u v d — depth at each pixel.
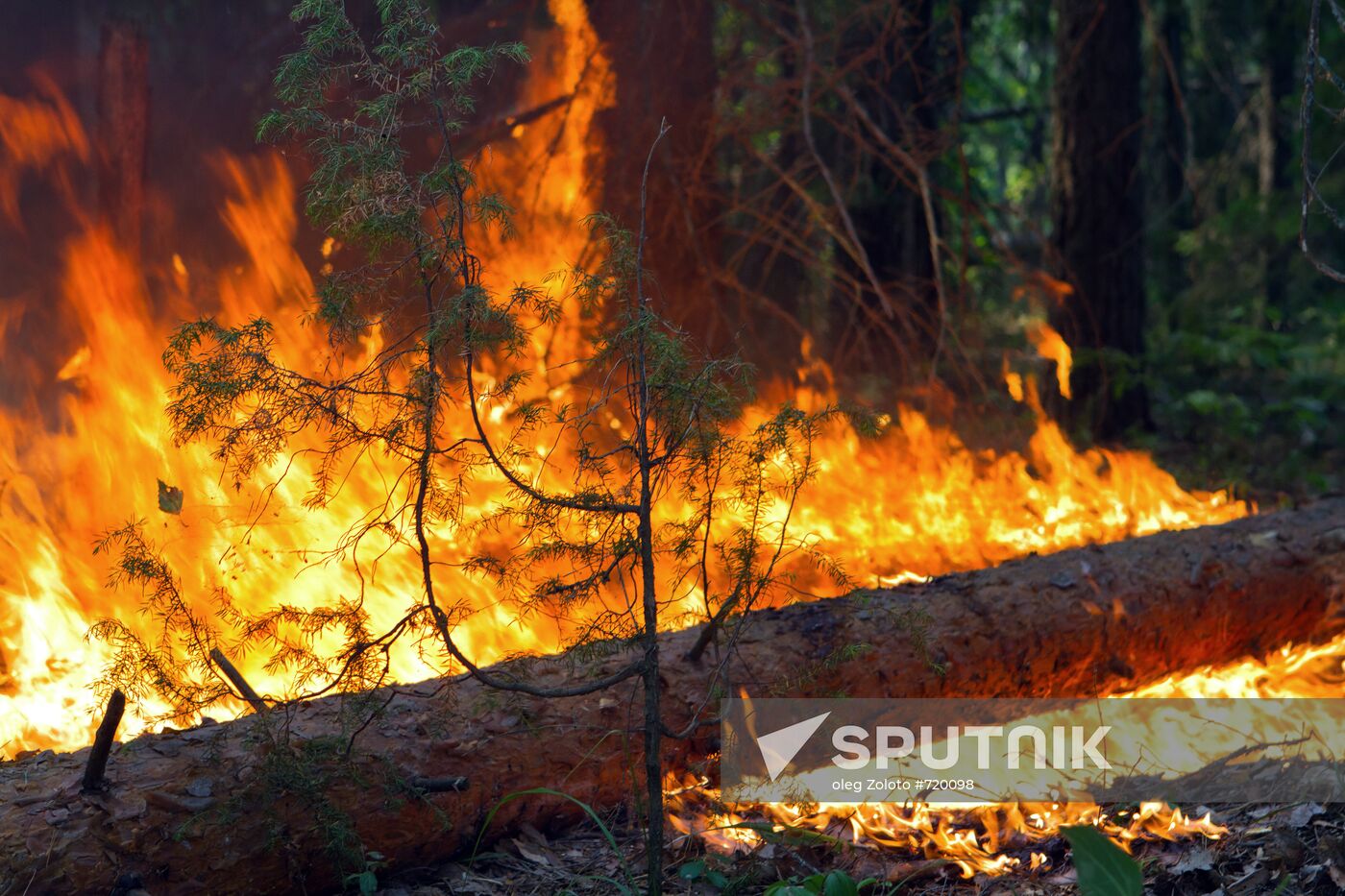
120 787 2.86
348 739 3.06
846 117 7.89
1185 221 14.01
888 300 7.43
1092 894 2.39
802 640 3.69
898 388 8.59
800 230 8.03
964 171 7.70
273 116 2.65
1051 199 10.20
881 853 3.28
